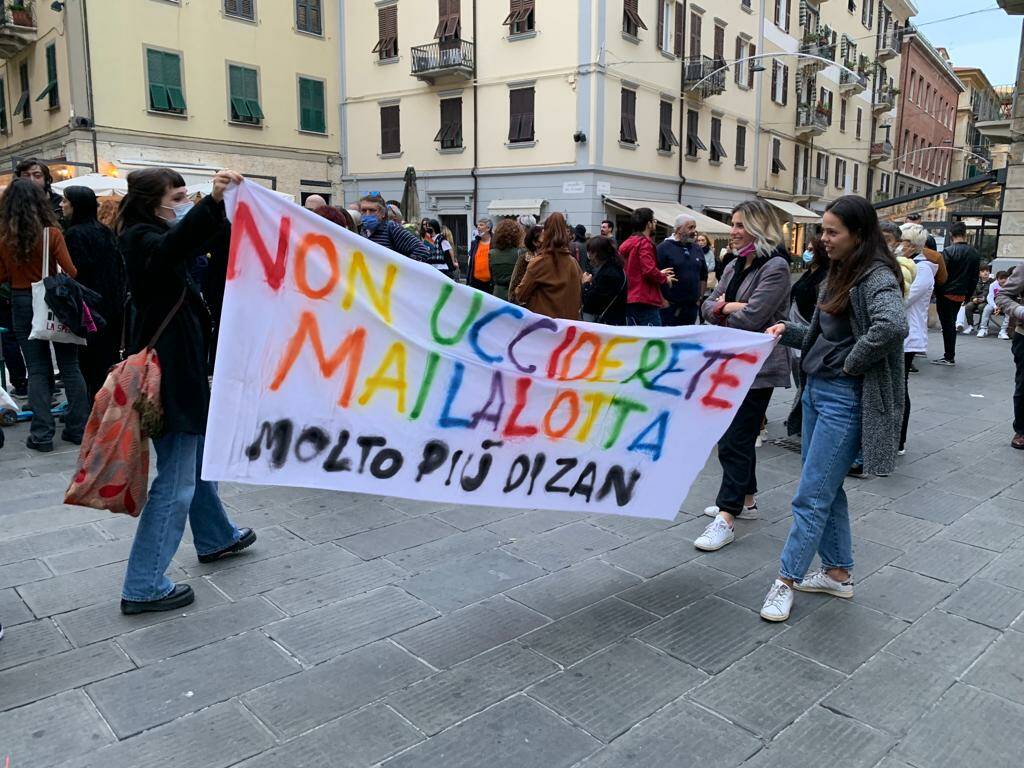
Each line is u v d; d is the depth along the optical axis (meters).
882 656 2.97
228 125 22.42
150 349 2.93
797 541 3.23
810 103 33.56
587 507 3.50
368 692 2.67
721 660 2.92
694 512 4.55
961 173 59.84
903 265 6.39
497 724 2.51
